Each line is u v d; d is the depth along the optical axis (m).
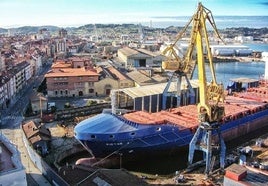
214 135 88.88
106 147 77.12
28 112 120.19
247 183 49.72
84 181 56.03
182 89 115.88
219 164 79.75
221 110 75.44
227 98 120.75
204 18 74.75
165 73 185.00
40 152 81.56
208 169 73.31
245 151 83.50
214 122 75.00
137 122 81.12
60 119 112.56
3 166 51.56
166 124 83.75
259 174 53.28
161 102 112.88
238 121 100.06
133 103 110.81
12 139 92.00
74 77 147.75
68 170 62.94
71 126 103.88
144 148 78.75
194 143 76.75
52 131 100.25
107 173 58.25
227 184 51.81
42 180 66.88
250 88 138.50
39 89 159.25
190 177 72.75
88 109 120.50
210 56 77.31
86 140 76.62
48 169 65.69
